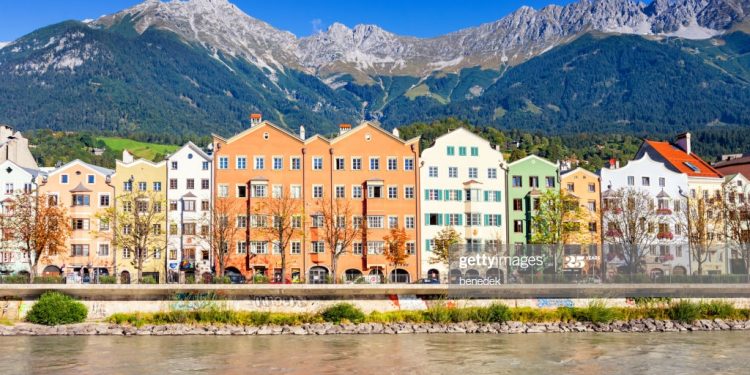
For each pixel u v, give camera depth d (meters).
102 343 92.75
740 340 95.56
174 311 104.44
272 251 136.25
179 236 136.25
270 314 104.19
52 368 78.25
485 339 96.00
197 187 137.88
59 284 105.06
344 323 102.81
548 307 107.75
